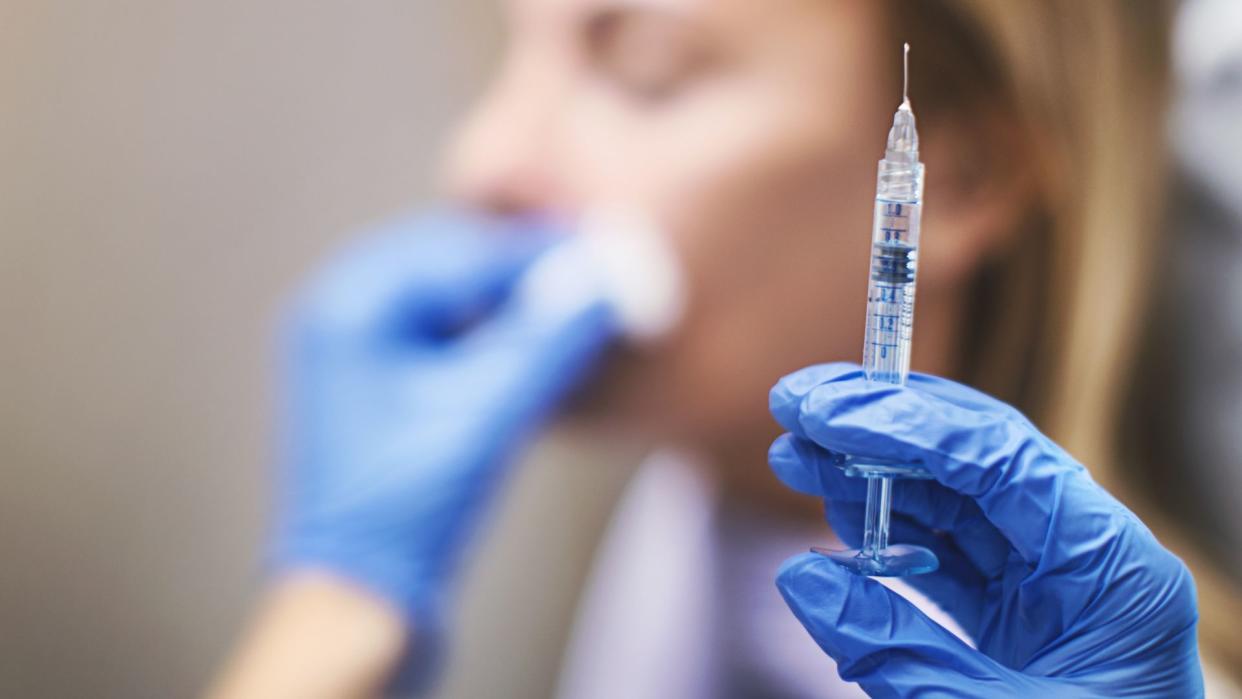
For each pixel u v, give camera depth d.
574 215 0.65
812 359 0.66
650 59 0.65
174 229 0.63
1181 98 0.66
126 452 0.63
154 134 0.63
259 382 0.64
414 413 0.64
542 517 0.66
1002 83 0.66
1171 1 0.66
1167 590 0.51
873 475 0.51
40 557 0.63
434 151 0.65
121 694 0.63
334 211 0.64
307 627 0.63
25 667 0.63
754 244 0.65
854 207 0.66
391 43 0.64
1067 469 0.52
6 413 0.63
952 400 0.53
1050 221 0.67
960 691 0.50
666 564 0.73
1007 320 0.67
